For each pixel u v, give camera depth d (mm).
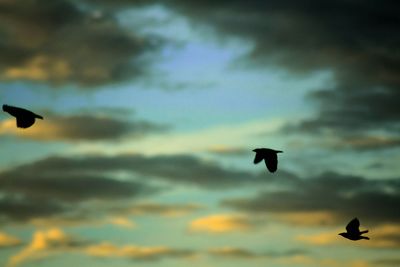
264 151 54438
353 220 59062
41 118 46156
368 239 58125
